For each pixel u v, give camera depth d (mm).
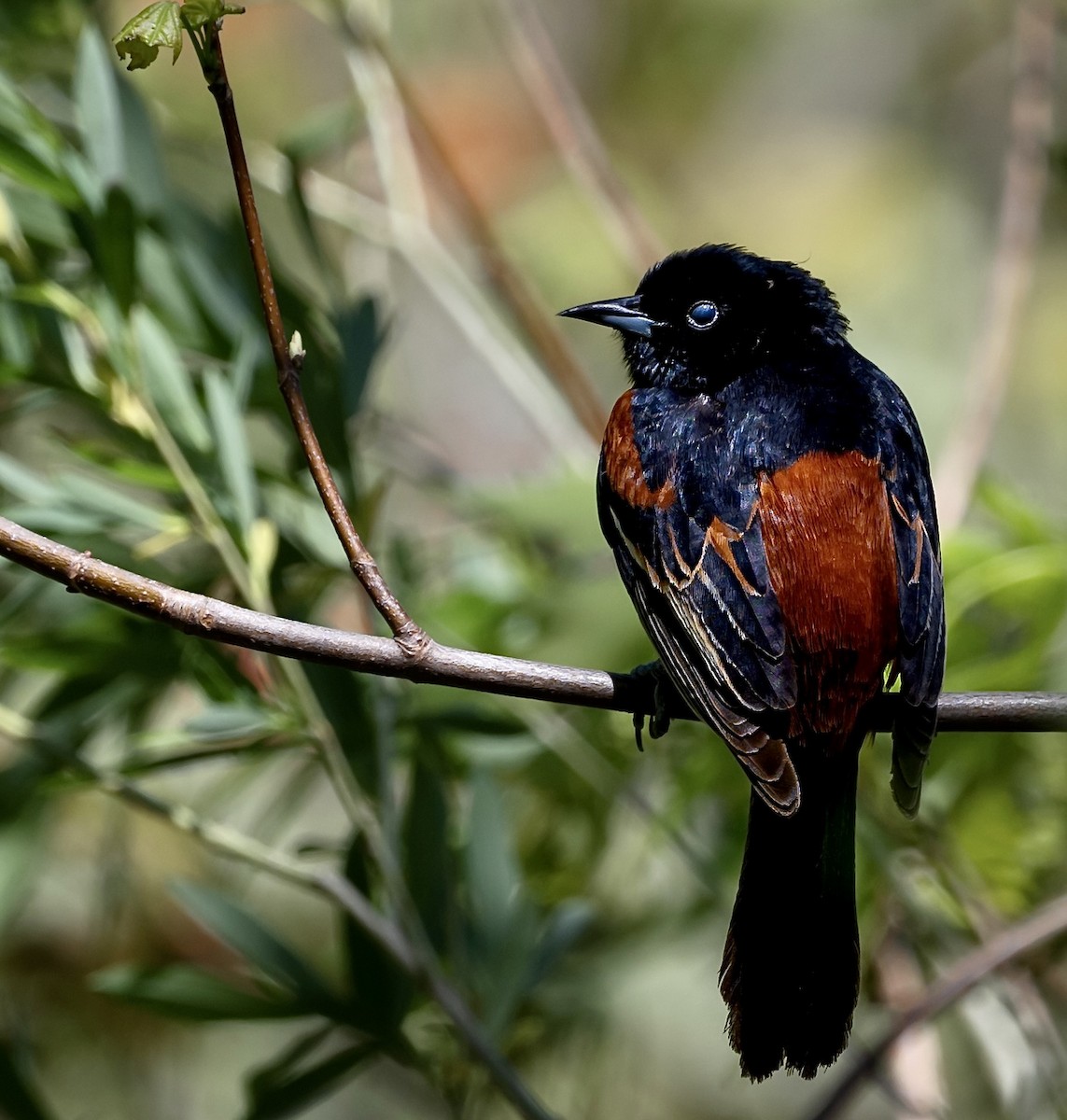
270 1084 9133
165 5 6043
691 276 9312
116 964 12562
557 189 16375
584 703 7719
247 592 9000
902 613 7781
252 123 15680
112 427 9828
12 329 9586
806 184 17844
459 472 13211
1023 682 10938
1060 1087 10180
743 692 7637
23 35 11547
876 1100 13094
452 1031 9242
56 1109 12469
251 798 12602
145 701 10328
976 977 9398
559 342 12969
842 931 7625
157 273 10328
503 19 13461
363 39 12133
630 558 8344
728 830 11336
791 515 7891
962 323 17062
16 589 10055
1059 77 15273
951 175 17984
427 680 7312
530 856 11453
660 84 18156
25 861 9953
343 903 8766
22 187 10086
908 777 7465
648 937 11398
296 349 6914
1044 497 14859
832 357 9016
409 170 12484
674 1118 12602
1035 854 11023
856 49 18609
